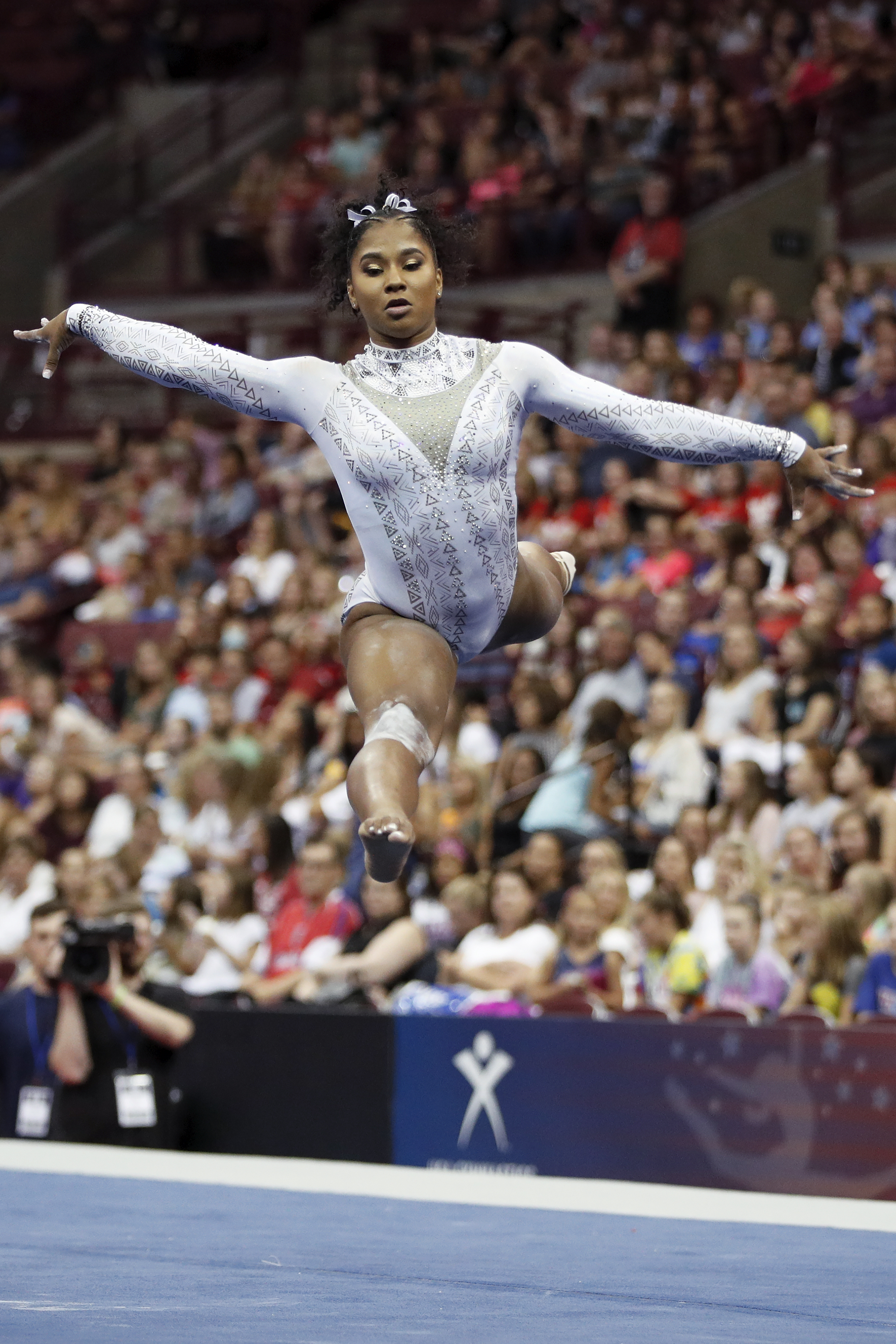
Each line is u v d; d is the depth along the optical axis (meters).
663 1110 26.53
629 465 49.69
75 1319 12.39
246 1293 13.91
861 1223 20.59
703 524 46.59
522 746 38.81
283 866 38.06
